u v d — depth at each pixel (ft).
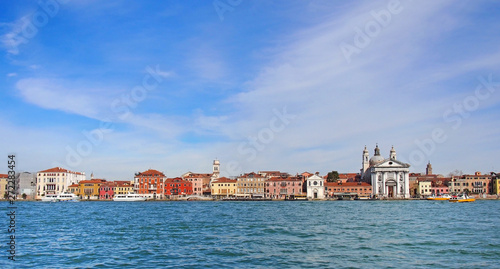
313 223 307.37
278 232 251.60
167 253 183.21
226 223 308.40
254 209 511.81
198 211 468.34
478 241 211.61
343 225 291.79
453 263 162.09
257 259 170.50
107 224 302.86
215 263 163.84
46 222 319.68
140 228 274.57
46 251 189.16
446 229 264.11
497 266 157.07
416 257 173.27
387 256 175.11
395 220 332.60
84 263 165.37
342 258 171.83
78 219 349.20
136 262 166.40
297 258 171.83
